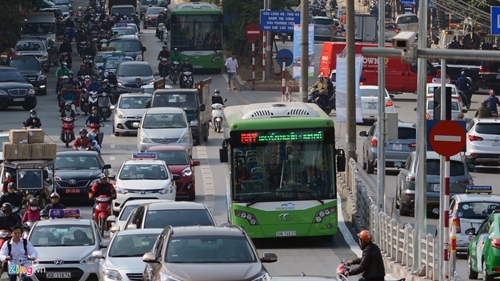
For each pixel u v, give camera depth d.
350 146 89.50
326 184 68.81
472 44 154.50
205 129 121.38
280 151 68.56
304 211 68.44
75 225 58.69
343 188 87.31
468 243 64.50
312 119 68.69
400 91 152.50
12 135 77.56
